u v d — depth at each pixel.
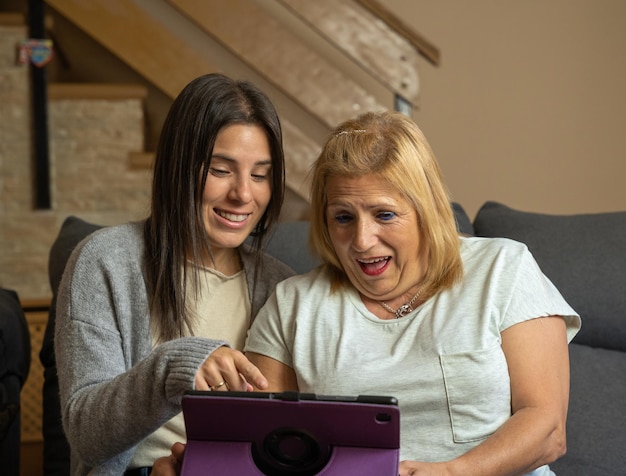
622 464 1.77
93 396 1.46
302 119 3.69
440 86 3.85
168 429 1.65
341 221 1.57
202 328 1.70
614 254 2.00
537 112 3.83
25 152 3.31
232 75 3.65
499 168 3.85
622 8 3.80
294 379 1.64
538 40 3.83
